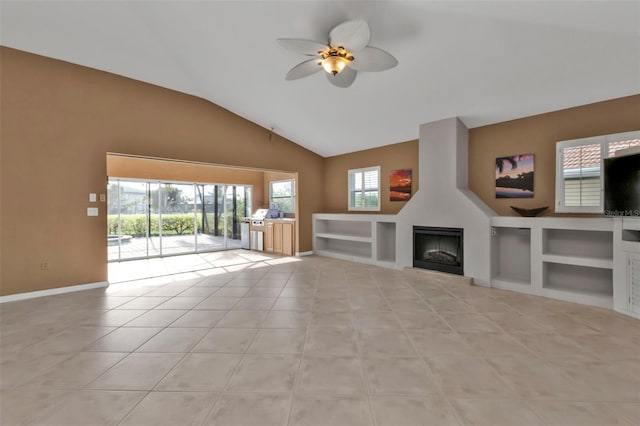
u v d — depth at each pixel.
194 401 1.80
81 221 4.25
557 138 4.09
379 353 2.38
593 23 2.58
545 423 1.60
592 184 3.77
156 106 4.86
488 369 2.14
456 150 4.65
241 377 2.05
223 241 8.59
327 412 1.70
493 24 2.76
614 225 3.29
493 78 3.59
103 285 4.44
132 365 2.21
